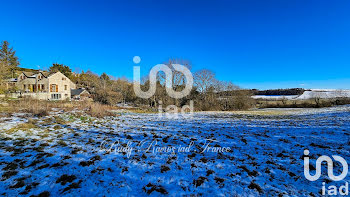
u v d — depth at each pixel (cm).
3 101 1590
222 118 1355
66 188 285
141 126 920
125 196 271
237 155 464
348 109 1686
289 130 766
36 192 274
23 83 3011
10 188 281
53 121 868
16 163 371
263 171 360
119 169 368
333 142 531
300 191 284
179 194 280
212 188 297
